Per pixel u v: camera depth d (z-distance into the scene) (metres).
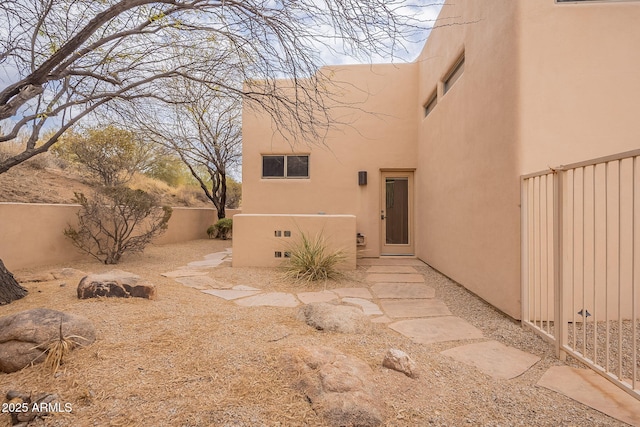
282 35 3.37
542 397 2.23
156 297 4.26
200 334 3.09
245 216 6.98
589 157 3.76
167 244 10.83
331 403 1.92
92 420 1.85
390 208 9.12
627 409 2.11
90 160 11.05
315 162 9.07
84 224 7.11
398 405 2.04
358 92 8.95
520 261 3.75
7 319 2.56
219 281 5.70
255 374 2.34
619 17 3.76
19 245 6.09
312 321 3.46
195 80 3.80
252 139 9.19
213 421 1.84
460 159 5.48
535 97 3.77
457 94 5.61
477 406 2.09
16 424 1.81
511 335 3.40
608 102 3.77
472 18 5.00
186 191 17.48
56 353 2.39
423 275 6.46
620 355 2.29
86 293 3.98
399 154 8.88
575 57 3.78
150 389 2.14
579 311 3.72
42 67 2.80
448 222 6.12
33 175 11.02
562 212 2.90
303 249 6.22
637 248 3.70
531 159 3.76
